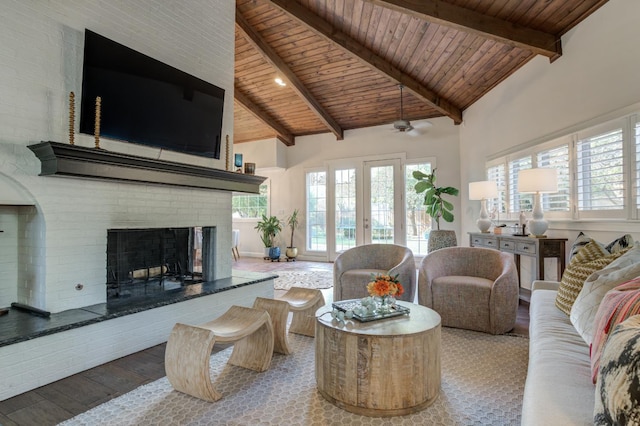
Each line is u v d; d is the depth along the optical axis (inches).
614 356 35.0
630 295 52.2
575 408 45.6
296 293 128.5
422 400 75.6
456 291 128.3
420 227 277.3
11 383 81.9
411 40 177.9
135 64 116.7
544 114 157.3
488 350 108.5
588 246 92.0
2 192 92.5
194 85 137.3
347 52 194.2
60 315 98.7
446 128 267.3
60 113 101.3
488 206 214.8
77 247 105.6
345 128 306.2
